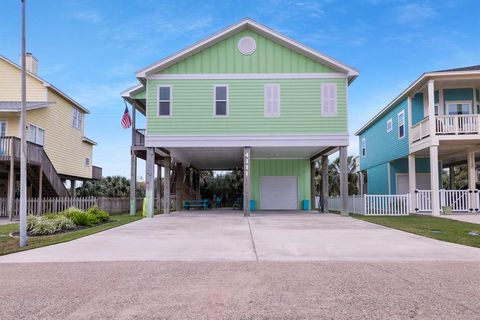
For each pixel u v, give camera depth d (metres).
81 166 29.72
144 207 18.41
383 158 26.02
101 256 8.35
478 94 20.45
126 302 4.94
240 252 8.70
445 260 7.72
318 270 6.80
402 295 5.16
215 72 17.89
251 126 17.69
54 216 13.77
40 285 5.86
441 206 18.83
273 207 22.83
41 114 23.25
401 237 10.86
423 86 19.34
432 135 17.75
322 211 20.66
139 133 21.70
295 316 4.36
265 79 17.86
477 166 24.84
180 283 5.91
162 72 17.94
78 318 4.36
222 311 4.55
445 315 4.37
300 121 17.69
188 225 14.07
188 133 17.67
